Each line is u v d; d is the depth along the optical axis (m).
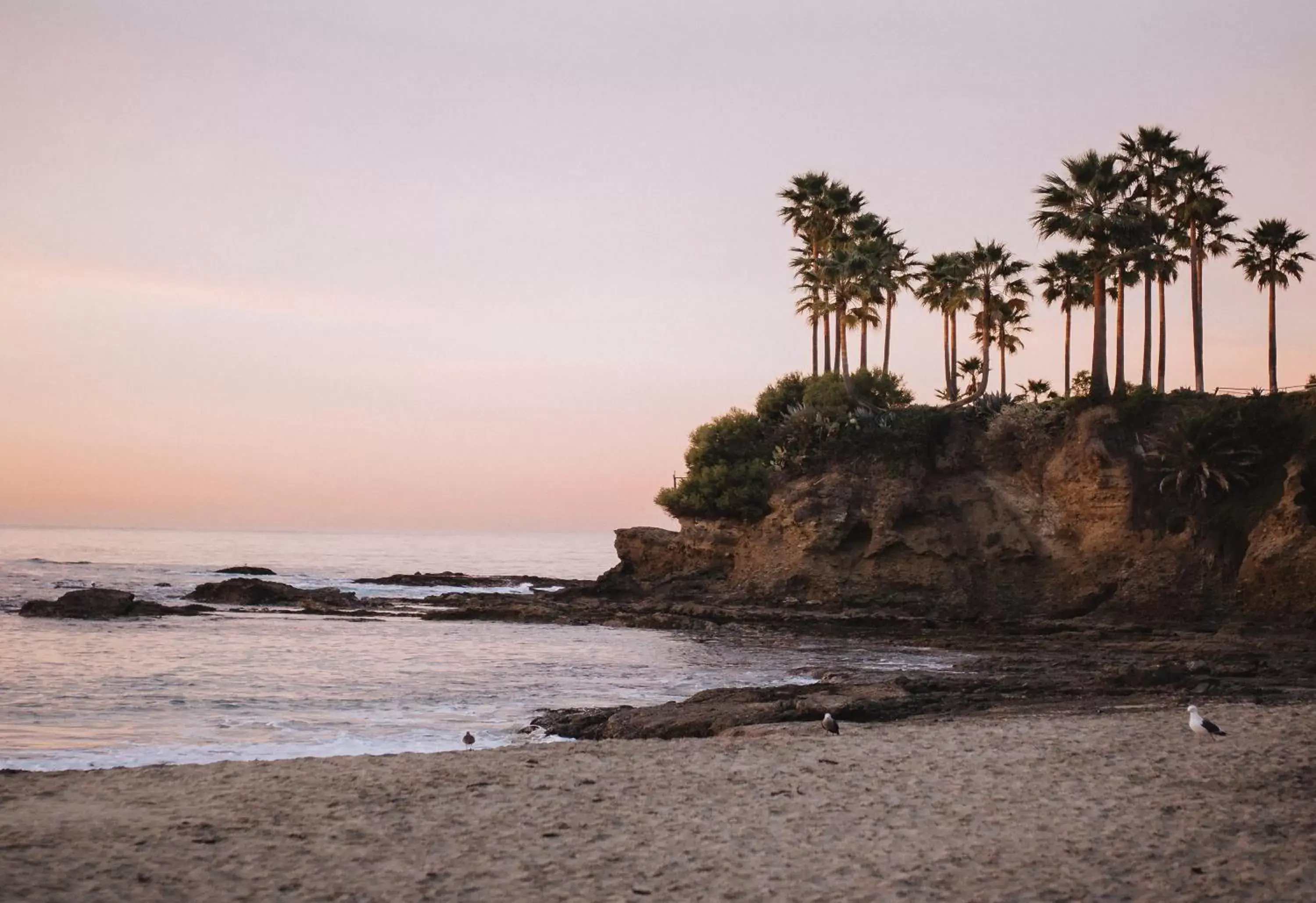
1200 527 54.50
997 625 54.19
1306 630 48.34
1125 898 10.73
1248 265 67.06
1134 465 57.41
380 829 13.45
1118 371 61.09
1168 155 62.94
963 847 12.63
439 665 40.22
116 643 45.72
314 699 31.30
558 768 17.62
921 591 59.97
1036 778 16.62
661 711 27.00
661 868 11.84
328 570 124.69
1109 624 52.66
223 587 68.56
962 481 62.94
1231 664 35.78
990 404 66.31
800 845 12.80
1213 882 11.13
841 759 18.36
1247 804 14.70
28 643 44.69
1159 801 14.92
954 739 20.45
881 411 69.25
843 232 76.31
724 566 67.31
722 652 45.62
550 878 11.50
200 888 10.99
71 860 11.85
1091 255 61.53
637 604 64.44
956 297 73.38
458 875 11.55
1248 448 54.22
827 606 61.03
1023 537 59.47
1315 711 24.16
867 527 62.47
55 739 24.55
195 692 32.12
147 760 22.20
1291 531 50.91
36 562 129.12
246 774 17.11
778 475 67.44
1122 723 22.36
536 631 55.41
